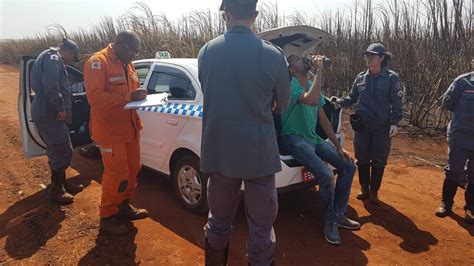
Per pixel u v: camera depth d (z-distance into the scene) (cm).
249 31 232
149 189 476
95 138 347
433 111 782
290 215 409
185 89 416
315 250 342
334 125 423
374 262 324
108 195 355
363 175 448
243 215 400
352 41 909
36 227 383
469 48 723
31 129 462
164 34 1047
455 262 326
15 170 551
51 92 396
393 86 405
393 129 406
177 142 408
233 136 227
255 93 223
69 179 511
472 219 393
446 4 729
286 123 359
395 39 810
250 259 251
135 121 359
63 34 1508
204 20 1015
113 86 336
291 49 414
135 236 365
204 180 386
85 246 348
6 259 329
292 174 355
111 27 1364
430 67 749
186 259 329
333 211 356
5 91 1345
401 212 420
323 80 935
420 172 539
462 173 397
